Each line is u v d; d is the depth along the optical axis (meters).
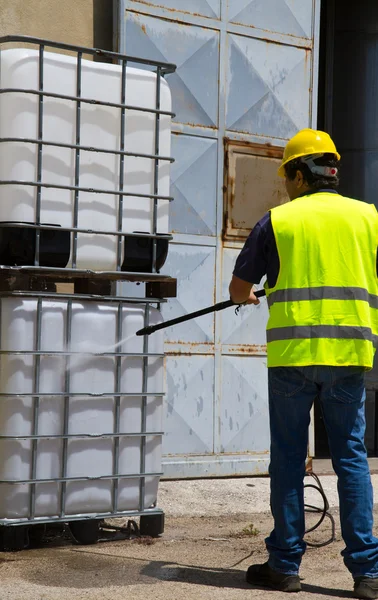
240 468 8.73
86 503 6.21
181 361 8.44
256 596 4.96
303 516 5.18
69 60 6.11
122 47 8.07
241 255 5.26
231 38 8.83
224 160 8.78
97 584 5.20
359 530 5.04
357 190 12.68
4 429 5.94
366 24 12.64
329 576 5.48
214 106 8.71
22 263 6.02
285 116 9.24
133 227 6.39
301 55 9.36
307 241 5.15
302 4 9.37
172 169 8.44
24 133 5.90
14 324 5.93
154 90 6.46
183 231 8.51
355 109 12.70
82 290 6.32
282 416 5.19
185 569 5.60
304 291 5.11
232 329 8.78
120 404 6.31
